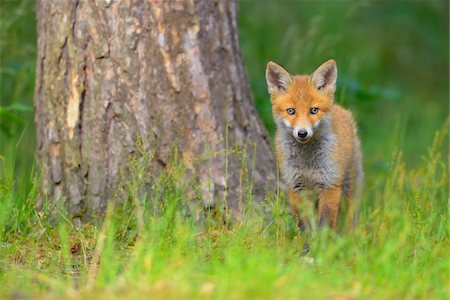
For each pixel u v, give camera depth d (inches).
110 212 410.9
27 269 371.2
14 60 613.9
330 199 453.1
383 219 434.0
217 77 457.1
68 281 348.2
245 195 439.8
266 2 857.5
